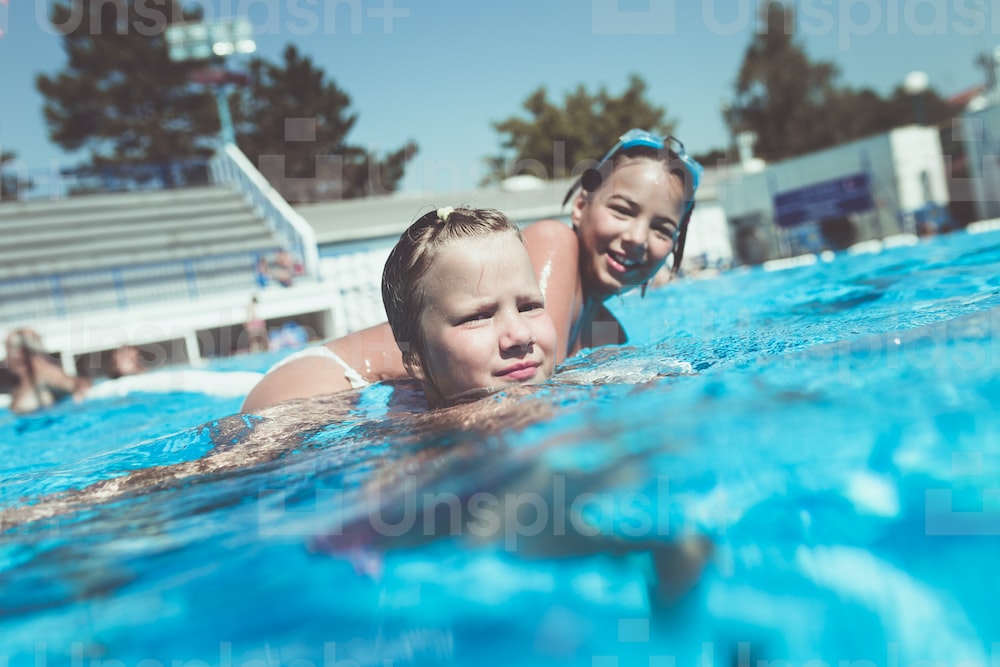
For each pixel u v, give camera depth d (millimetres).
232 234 18719
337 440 1251
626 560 586
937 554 529
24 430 3498
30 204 18953
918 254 4586
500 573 601
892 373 860
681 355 1647
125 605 655
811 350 1203
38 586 740
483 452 830
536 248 2168
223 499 972
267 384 1981
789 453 659
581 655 522
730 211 22266
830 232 19906
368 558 646
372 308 14281
